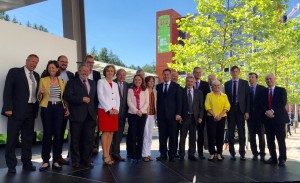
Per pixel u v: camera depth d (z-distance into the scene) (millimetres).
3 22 5223
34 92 5094
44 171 5031
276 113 5906
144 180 4578
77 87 5266
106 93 5559
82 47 7191
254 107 6273
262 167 5605
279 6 10195
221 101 6125
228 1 10391
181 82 10672
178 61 11312
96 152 6844
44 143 5180
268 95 6086
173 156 6129
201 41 10531
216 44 10312
